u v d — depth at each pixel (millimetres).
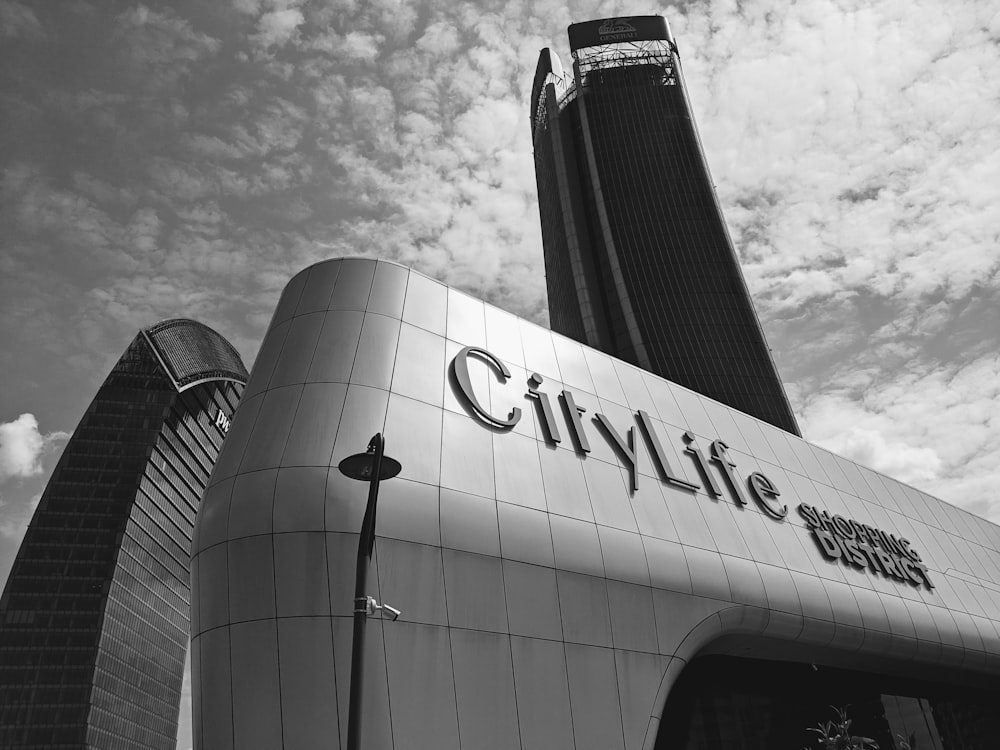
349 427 25531
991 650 42812
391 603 23125
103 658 158875
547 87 165250
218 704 21891
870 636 36656
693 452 37281
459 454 27422
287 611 22281
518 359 33219
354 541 23312
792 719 34781
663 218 143625
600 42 163500
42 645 157750
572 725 25047
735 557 33594
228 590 22969
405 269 32031
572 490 30016
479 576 25297
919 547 46719
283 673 21656
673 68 161750
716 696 33125
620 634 27703
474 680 23734
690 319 133875
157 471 184625
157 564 182500
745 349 131875
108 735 157500
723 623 31109
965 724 42250
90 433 183250
